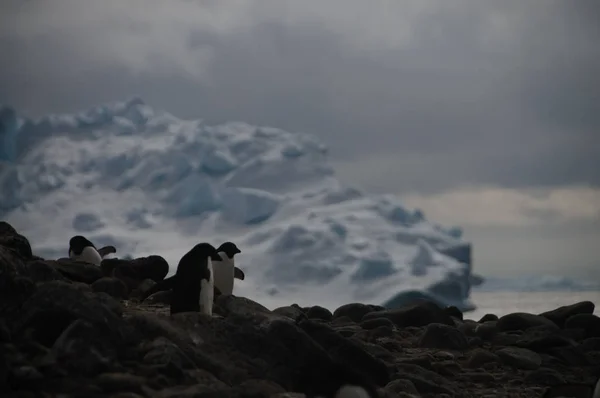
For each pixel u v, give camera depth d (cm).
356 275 18425
